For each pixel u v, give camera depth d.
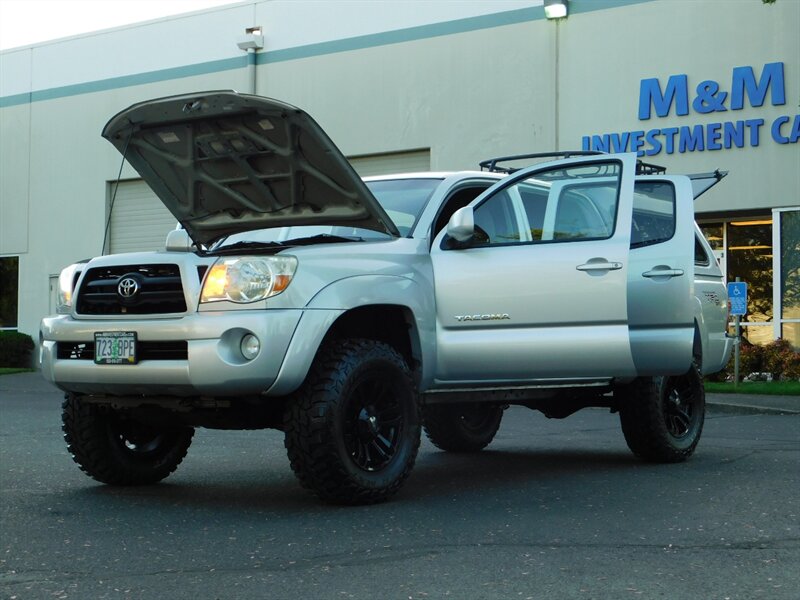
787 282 17.16
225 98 5.34
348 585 3.86
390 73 20.83
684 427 7.40
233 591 3.80
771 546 4.46
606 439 9.05
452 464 7.41
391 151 20.80
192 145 5.88
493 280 6.06
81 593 3.79
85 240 24.84
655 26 18.05
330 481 5.36
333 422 5.30
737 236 17.98
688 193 6.86
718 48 17.50
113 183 24.59
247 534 4.80
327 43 21.53
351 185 5.60
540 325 6.13
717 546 4.46
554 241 6.28
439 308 6.00
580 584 3.84
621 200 6.29
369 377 5.49
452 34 20.12
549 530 4.83
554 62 18.94
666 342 6.61
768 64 17.06
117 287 5.56
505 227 6.28
